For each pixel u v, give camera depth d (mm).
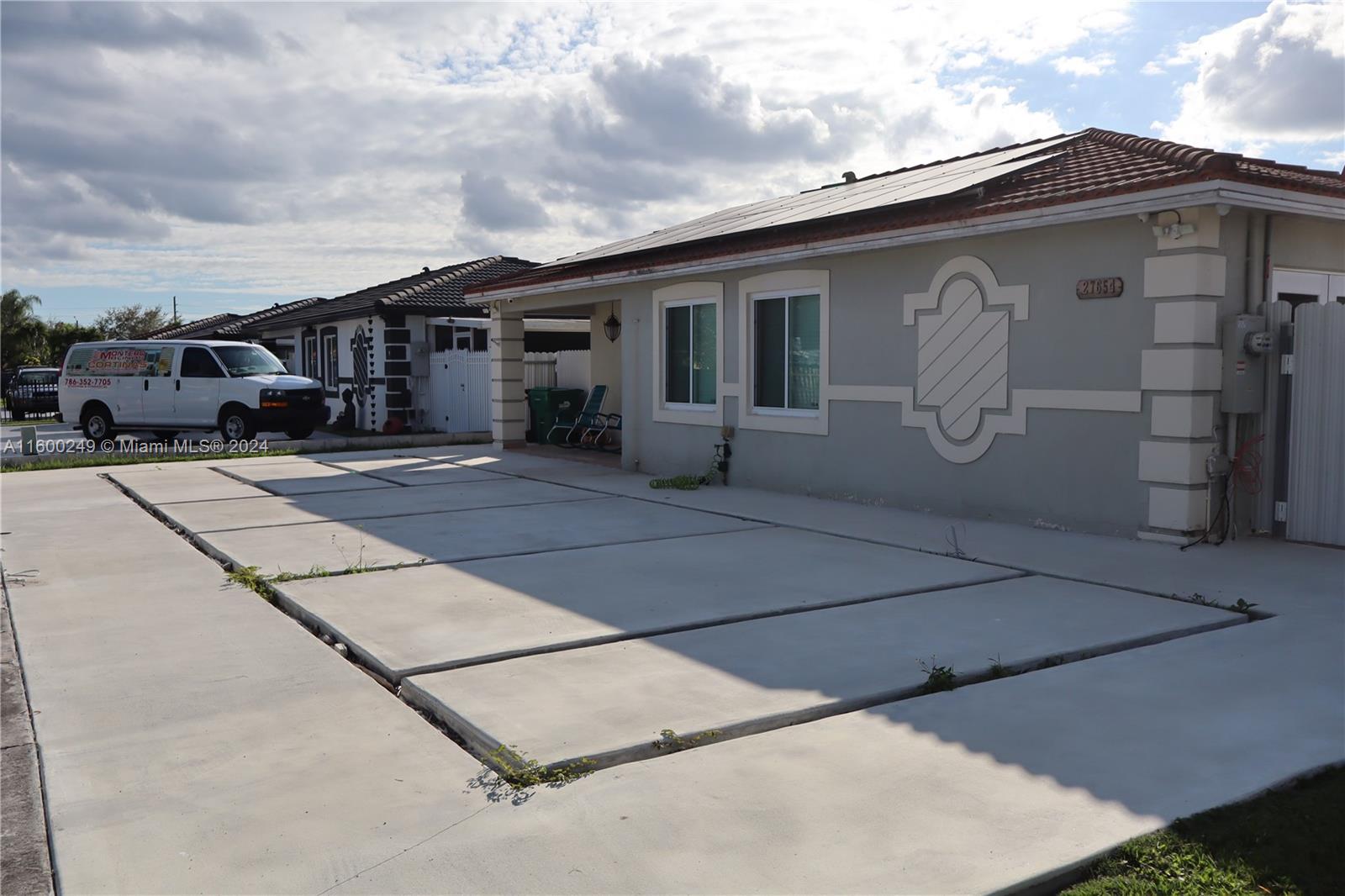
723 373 13648
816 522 10258
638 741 4348
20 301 68438
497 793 3932
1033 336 9586
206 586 7684
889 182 13703
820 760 4188
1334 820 3621
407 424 24016
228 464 16891
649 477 14641
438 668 5457
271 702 5012
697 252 13586
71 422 21719
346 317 24594
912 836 3510
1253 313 8648
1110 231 8875
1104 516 9102
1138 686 5102
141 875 3348
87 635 6266
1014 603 6832
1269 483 8836
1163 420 8547
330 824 3689
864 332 11422
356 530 10008
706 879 3254
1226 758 4164
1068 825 3586
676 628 6258
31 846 3611
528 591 7277
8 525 10664
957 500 10469
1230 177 7645
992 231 9391
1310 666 5422
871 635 6055
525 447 19500
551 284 16281
